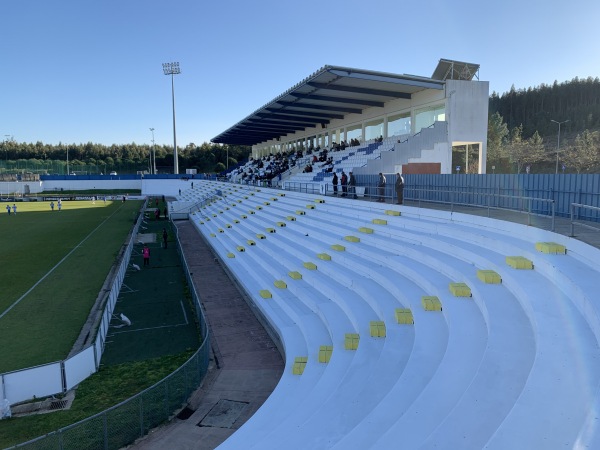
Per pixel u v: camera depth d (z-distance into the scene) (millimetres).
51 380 9742
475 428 4555
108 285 18562
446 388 5812
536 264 8742
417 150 23750
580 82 129250
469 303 8703
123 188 86438
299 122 40906
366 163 25672
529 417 4230
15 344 12438
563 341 5711
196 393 9781
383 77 23078
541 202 13453
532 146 93125
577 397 4512
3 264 22516
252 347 12320
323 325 11758
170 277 20094
